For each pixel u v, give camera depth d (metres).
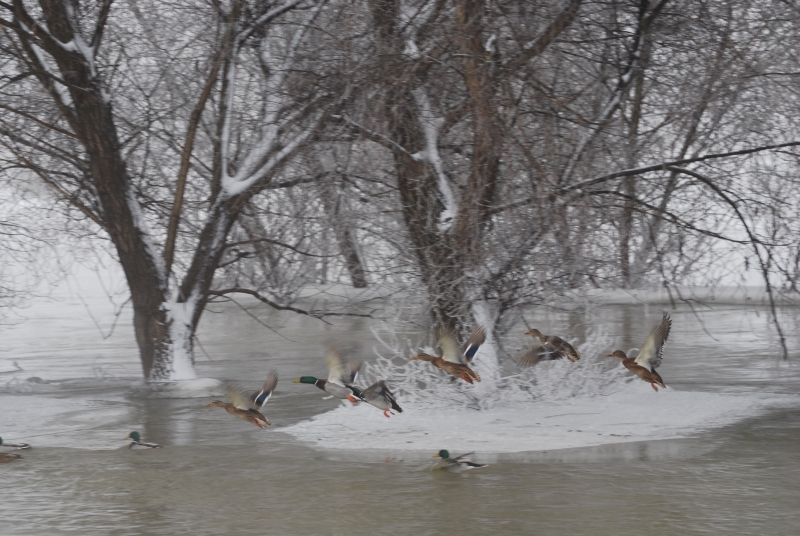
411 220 16.64
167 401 17.61
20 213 21.33
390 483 11.09
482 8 15.29
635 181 17.75
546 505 10.05
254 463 12.30
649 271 17.20
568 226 15.52
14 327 35.28
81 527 9.60
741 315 32.59
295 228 20.17
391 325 17.05
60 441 13.99
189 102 20.27
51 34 17.66
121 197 18.55
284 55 19.12
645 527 9.25
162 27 20.00
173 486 11.19
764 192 17.77
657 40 17.73
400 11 16.73
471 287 15.88
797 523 9.30
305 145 18.09
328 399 17.50
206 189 21.33
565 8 16.03
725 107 17.41
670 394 16.70
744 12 17.38
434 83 16.55
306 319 35.53
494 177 15.94
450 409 15.34
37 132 19.91
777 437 13.30
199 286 19.36
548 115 16.00
